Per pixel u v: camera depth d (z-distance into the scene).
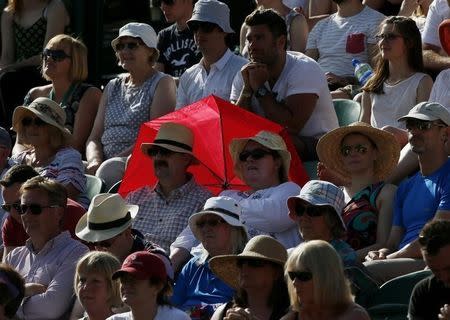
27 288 31.05
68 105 40.75
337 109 37.69
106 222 30.98
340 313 24.36
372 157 31.73
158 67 43.09
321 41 41.53
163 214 33.59
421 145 30.73
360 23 40.94
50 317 30.97
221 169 34.03
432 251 25.14
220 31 38.56
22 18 45.88
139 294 26.59
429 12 38.81
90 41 47.72
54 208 31.80
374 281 28.03
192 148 33.91
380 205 31.36
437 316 25.77
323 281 24.17
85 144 40.75
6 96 45.22
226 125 34.25
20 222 33.97
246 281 26.47
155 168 33.75
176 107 39.53
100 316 28.11
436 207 30.50
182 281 30.05
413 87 35.41
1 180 34.72
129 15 48.91
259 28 35.91
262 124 33.94
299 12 43.31
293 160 33.44
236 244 29.64
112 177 38.00
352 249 29.09
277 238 31.39
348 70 40.91
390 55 35.62
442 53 38.69
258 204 31.28
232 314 25.34
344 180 32.38
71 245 31.66
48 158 37.06
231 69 38.75
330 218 28.81
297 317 24.91
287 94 35.88
